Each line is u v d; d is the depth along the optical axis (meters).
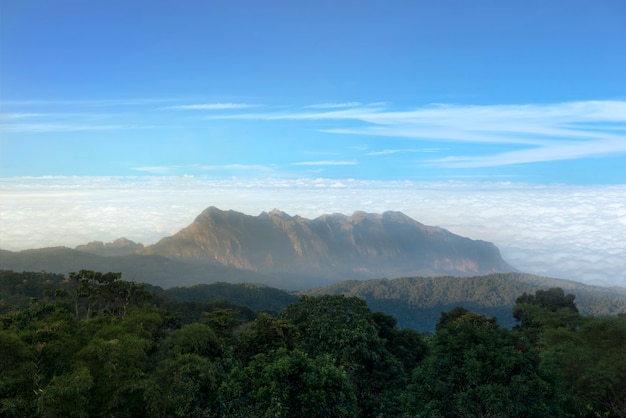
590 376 18.78
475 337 18.31
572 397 18.25
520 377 16.17
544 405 15.68
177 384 15.34
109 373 13.93
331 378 16.59
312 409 15.82
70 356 15.23
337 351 24.98
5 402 12.77
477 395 15.96
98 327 20.30
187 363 16.41
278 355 18.48
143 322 24.23
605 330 22.33
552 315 42.12
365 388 23.61
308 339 27.30
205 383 16.17
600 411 18.73
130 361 14.72
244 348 26.52
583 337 23.00
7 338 14.24
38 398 12.71
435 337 19.50
